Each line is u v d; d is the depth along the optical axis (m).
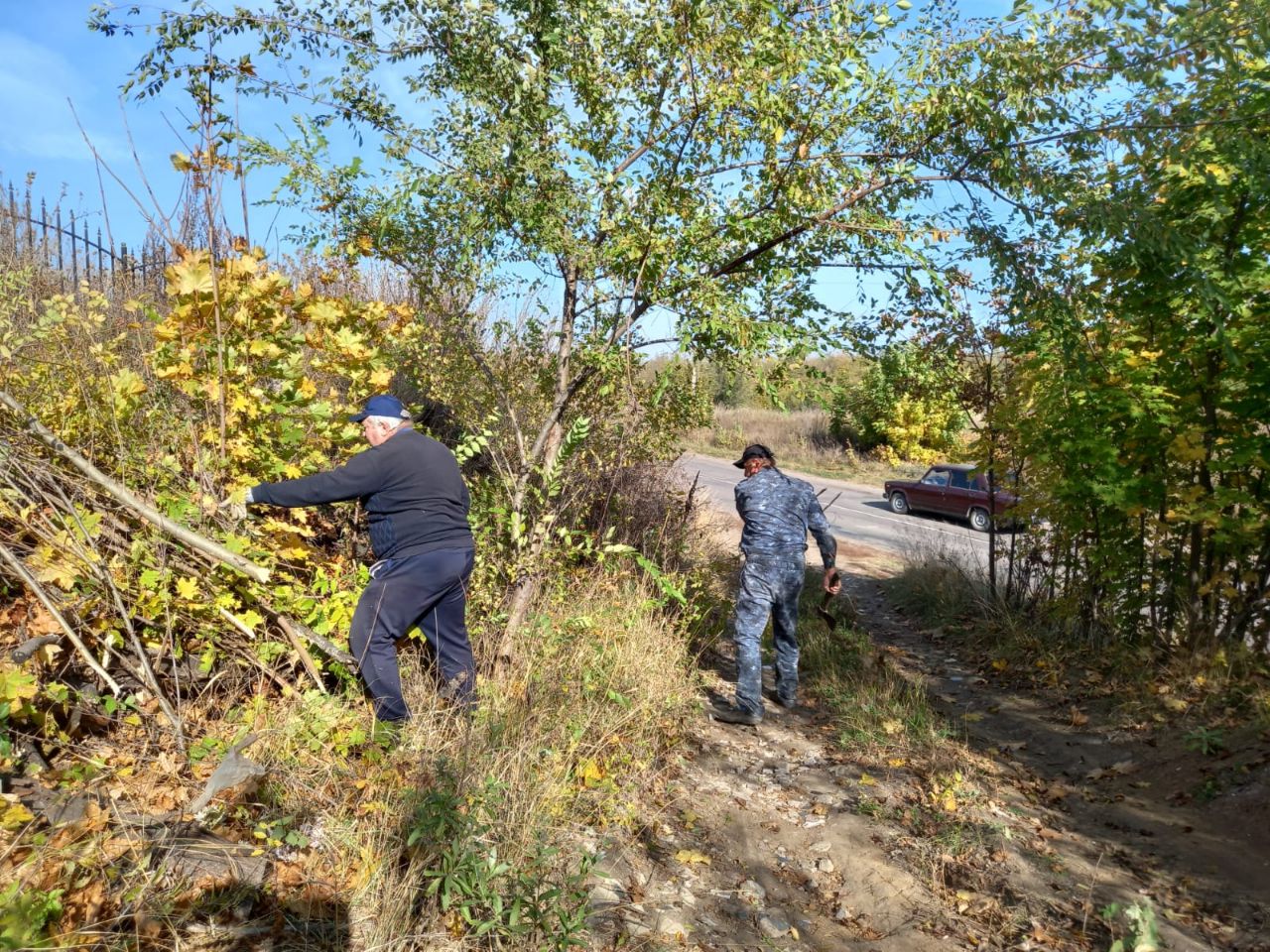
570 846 3.15
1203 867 3.61
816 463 25.91
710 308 4.29
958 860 3.61
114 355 4.07
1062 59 3.83
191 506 3.42
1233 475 5.58
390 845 2.73
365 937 2.38
